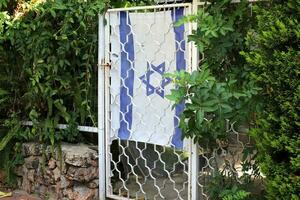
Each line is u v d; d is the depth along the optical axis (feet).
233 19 12.58
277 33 10.24
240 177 13.56
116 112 16.14
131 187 17.20
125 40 15.69
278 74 10.26
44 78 17.29
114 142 17.49
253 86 11.28
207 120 12.42
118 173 17.62
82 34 16.80
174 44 14.47
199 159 14.25
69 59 17.10
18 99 18.40
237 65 12.98
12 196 17.70
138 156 17.13
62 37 16.49
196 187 14.11
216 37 12.72
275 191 10.53
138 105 15.52
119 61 15.90
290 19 10.18
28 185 18.01
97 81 16.96
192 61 13.91
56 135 17.19
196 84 12.05
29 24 17.17
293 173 10.28
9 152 18.48
